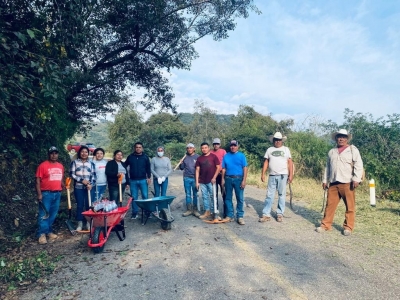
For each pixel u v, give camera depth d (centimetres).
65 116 1092
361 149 1312
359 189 1154
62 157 1112
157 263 493
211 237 625
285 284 412
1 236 602
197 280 428
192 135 3525
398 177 1128
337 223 716
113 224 570
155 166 832
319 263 484
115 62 1283
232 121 2736
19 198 752
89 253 544
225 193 753
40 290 409
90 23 1005
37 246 581
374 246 559
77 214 673
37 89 668
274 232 656
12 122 756
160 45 1345
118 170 773
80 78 1051
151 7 1080
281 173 738
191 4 1211
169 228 679
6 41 547
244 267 470
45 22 684
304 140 1692
